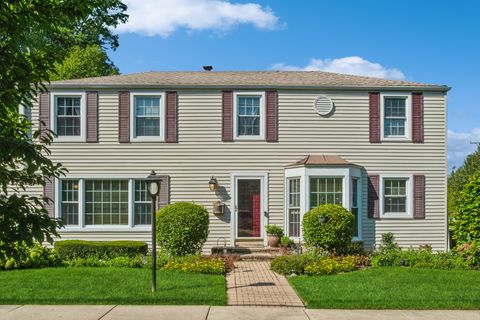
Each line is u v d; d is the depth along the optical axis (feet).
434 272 41.11
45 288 34.17
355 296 32.17
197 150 58.75
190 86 58.70
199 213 49.11
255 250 55.06
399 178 59.72
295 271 42.14
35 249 44.34
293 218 57.67
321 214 49.39
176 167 58.59
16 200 15.14
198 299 31.04
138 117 59.00
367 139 59.62
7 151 14.43
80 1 16.78
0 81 15.35
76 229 57.57
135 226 58.23
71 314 27.76
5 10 15.35
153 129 59.11
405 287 34.96
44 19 16.26
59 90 58.23
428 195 59.88
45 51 16.97
